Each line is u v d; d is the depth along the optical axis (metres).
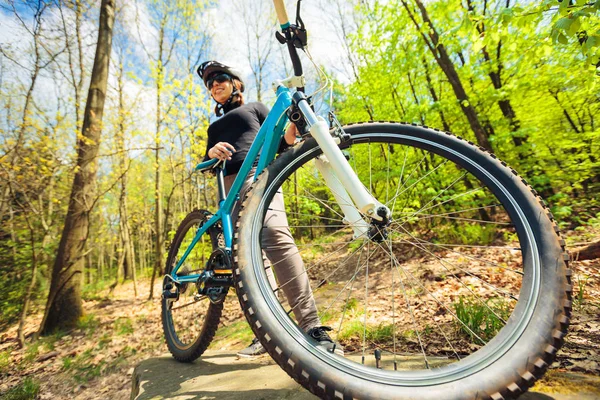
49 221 7.20
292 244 1.26
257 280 0.80
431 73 7.36
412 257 3.88
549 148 6.20
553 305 0.65
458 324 1.64
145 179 15.70
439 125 7.08
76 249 6.18
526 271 0.73
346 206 1.01
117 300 8.63
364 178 3.43
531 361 0.60
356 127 1.01
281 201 1.36
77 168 6.11
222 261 1.38
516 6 2.07
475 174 0.89
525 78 5.60
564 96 5.94
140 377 1.46
